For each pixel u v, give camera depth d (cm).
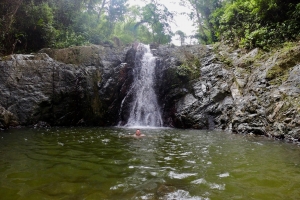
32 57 1135
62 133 828
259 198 278
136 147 585
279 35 1058
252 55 1116
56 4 1625
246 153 524
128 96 1326
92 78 1252
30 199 267
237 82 1070
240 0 1372
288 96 776
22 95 1044
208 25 2155
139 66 1405
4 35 1187
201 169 395
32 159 442
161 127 1184
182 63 1341
